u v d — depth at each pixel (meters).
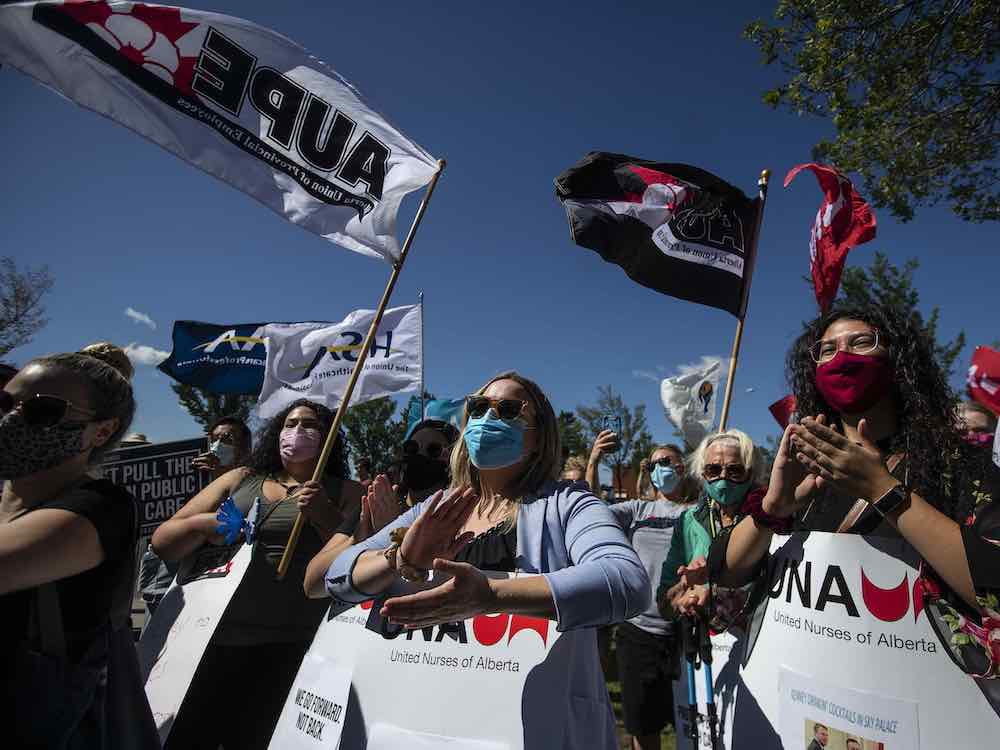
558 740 1.57
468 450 1.99
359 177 3.36
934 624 1.37
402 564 1.60
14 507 1.67
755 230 3.54
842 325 1.75
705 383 4.98
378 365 5.08
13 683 1.42
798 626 1.58
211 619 2.71
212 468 4.59
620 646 3.82
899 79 7.66
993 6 6.85
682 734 2.10
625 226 3.74
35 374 1.65
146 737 1.74
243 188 3.16
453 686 1.69
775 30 7.91
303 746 1.83
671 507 4.14
